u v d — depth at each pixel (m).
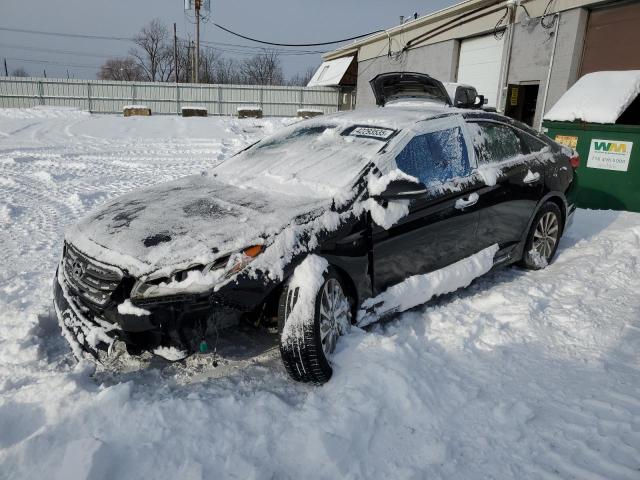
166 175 9.83
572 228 5.91
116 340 2.63
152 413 2.41
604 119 6.59
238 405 2.53
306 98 32.53
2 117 23.27
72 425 2.33
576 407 2.57
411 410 2.51
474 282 4.31
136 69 71.75
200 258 2.54
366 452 2.25
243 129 20.72
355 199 3.10
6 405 2.42
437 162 3.63
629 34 10.80
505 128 4.37
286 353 2.66
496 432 2.39
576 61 11.91
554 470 2.15
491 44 15.30
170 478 2.06
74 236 3.00
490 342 3.26
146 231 2.79
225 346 3.18
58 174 9.75
